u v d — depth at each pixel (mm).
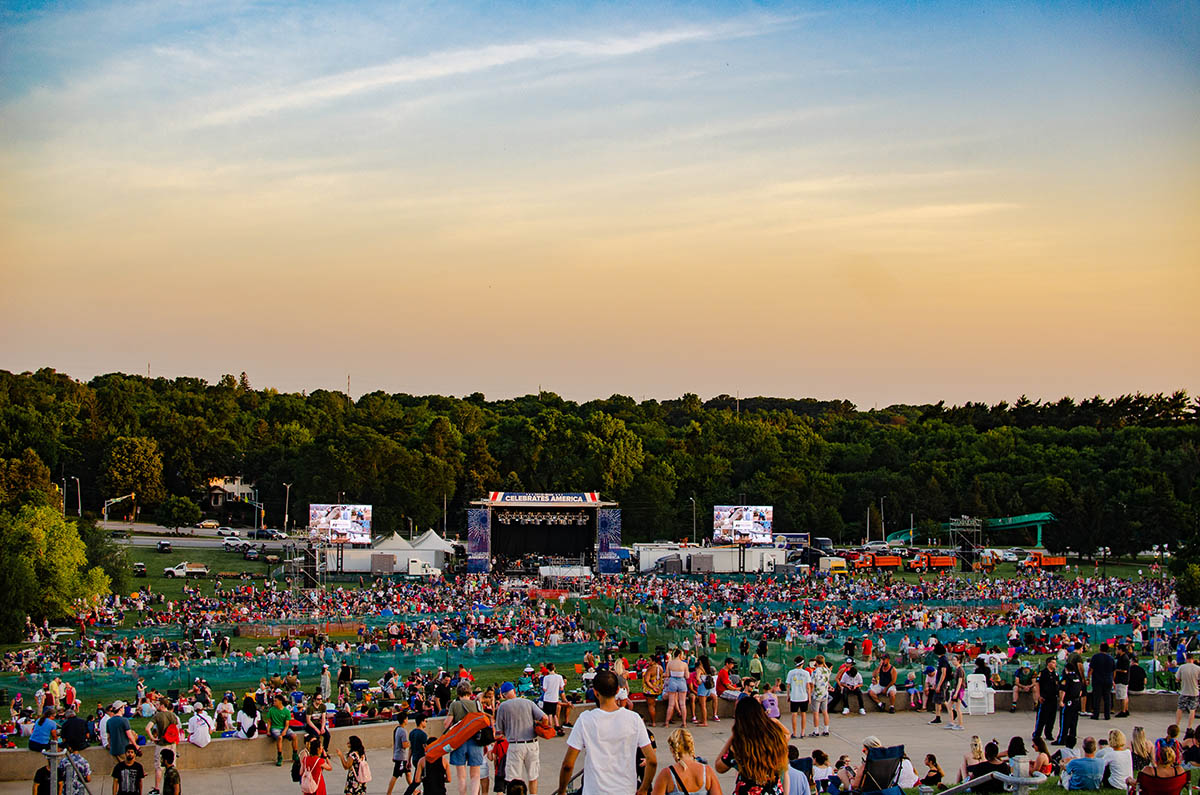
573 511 143125
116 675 53469
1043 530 172750
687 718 31828
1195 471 194125
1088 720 32406
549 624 81688
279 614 89125
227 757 28500
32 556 86875
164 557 143500
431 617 88750
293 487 191125
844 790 23047
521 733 21250
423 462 185250
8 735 40125
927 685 34250
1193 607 99375
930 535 182125
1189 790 21766
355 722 34688
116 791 23266
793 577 138625
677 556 144125
